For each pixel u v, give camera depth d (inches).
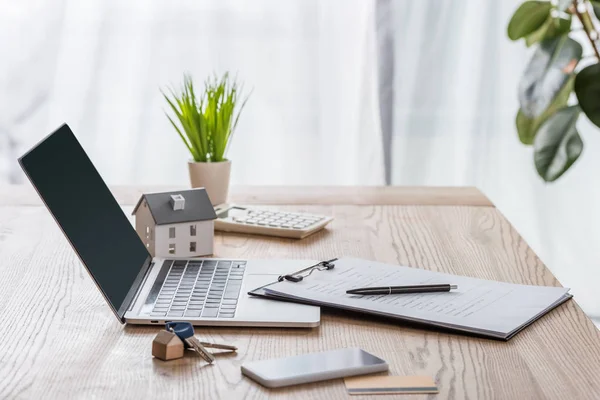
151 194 49.1
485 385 30.7
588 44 104.7
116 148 101.0
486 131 102.1
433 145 101.8
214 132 60.8
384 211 61.9
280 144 101.1
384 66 99.5
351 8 98.6
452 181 103.0
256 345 34.9
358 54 99.2
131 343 34.9
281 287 40.7
